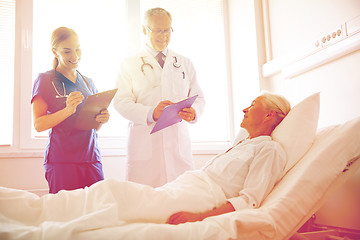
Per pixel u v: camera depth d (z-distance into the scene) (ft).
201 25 9.70
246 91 8.88
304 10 6.67
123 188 3.42
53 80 5.24
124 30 8.84
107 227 2.97
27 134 7.52
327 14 5.96
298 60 6.62
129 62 6.23
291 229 3.34
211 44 9.77
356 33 5.06
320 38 5.89
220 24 9.91
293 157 4.03
